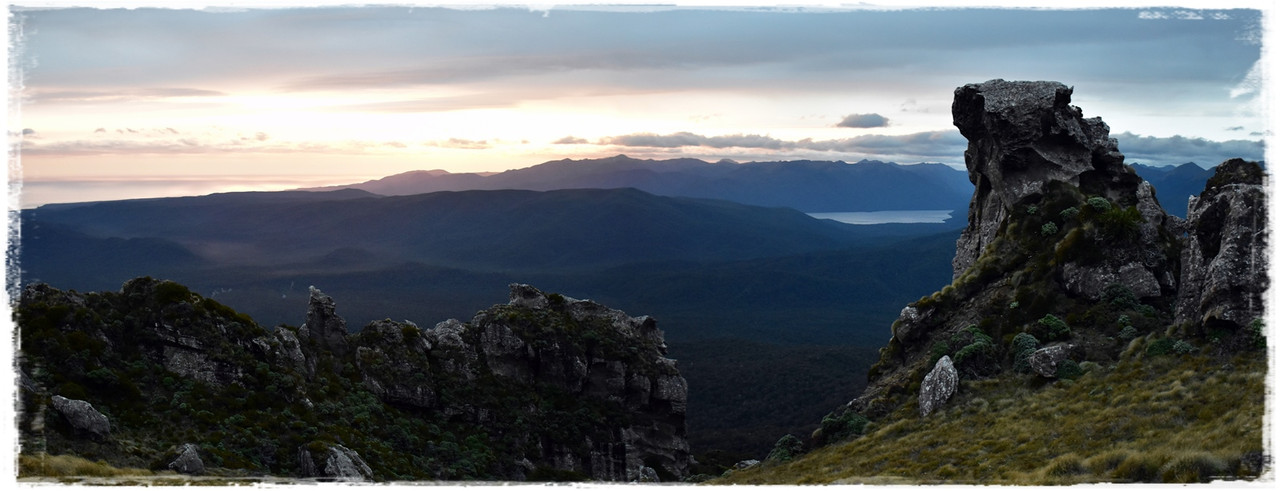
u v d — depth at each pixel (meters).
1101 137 75.88
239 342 66.44
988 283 70.75
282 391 65.00
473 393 84.00
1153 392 49.34
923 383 60.53
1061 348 58.88
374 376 77.50
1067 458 41.84
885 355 72.06
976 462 46.69
